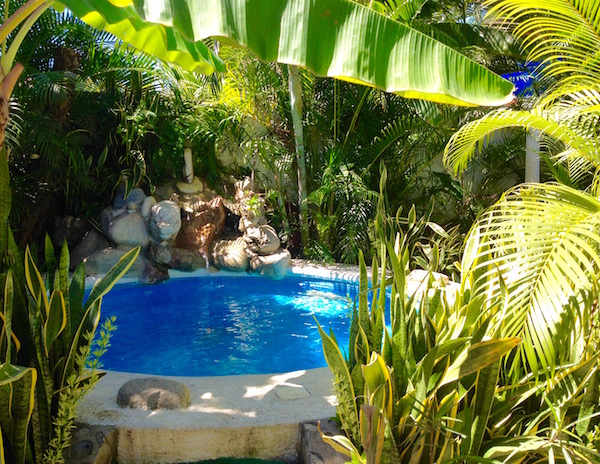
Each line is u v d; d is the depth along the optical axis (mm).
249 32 1799
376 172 9633
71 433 2748
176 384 3227
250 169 10352
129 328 5996
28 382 2227
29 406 2279
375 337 2770
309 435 2830
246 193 8992
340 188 8641
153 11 1871
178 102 9398
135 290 7668
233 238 9055
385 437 2129
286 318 6473
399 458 2176
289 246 9656
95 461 2586
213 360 5020
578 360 2496
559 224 2156
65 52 8508
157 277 8039
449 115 8727
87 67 8703
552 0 2652
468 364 2176
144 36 3600
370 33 1784
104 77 8891
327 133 9586
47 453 2475
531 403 2670
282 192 10102
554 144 7344
